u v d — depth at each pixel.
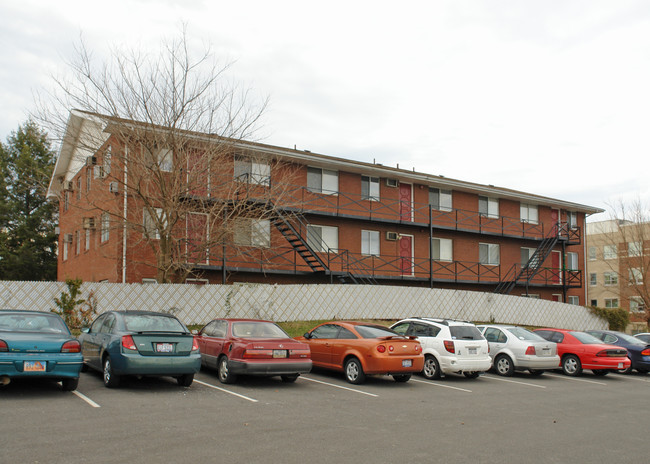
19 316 10.46
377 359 12.95
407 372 13.34
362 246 29.72
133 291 19.14
